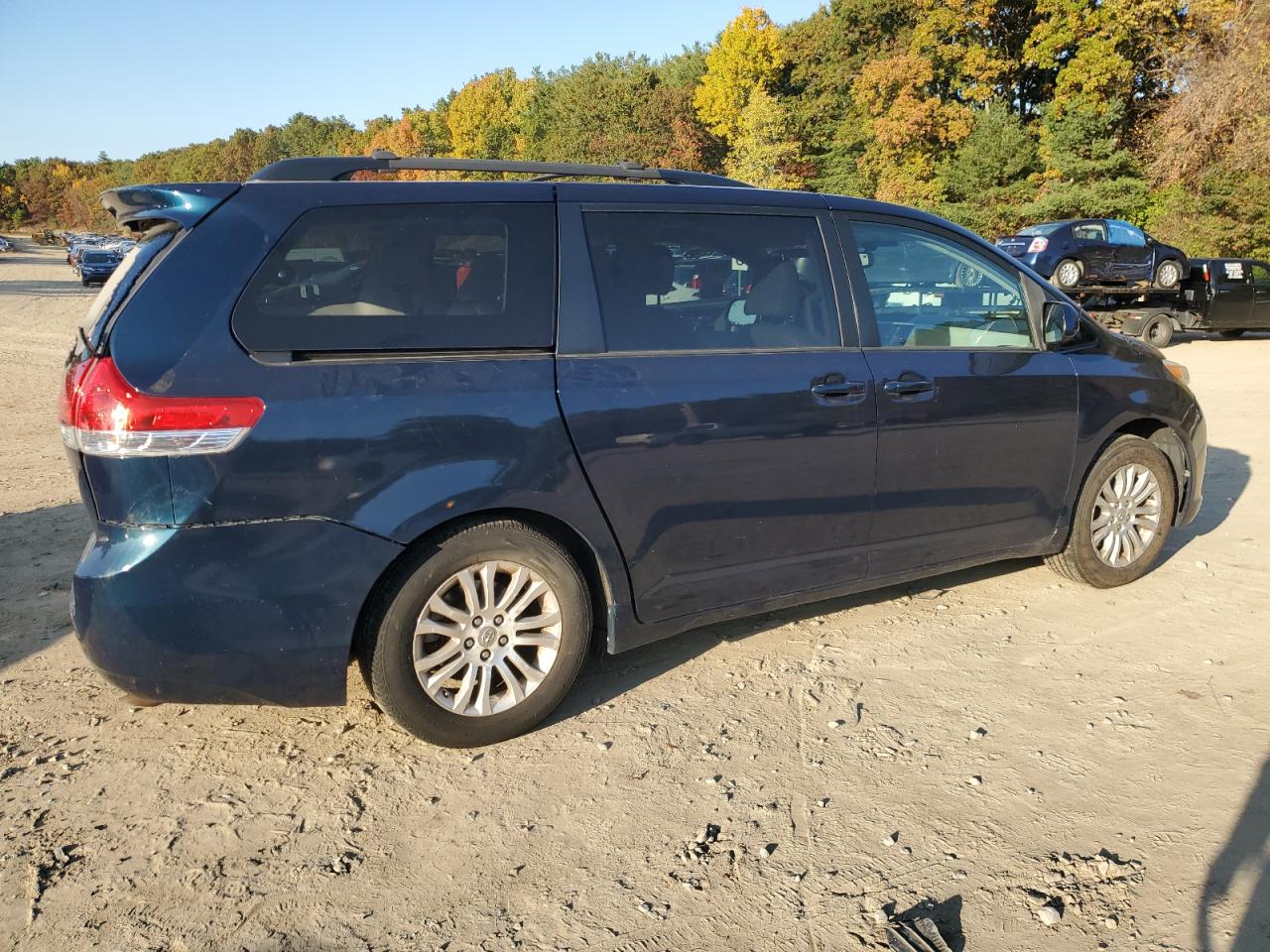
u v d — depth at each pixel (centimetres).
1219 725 318
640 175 367
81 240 6400
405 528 284
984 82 3884
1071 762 298
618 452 314
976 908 233
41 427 948
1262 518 565
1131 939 222
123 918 233
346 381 280
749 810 276
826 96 4775
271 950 223
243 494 269
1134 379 440
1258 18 2192
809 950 221
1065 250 1788
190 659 273
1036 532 421
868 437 363
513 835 267
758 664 371
